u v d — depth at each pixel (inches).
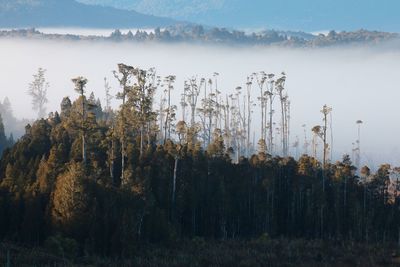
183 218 3873.0
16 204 3250.5
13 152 3791.8
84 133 3526.1
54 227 3110.2
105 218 3137.3
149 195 3393.2
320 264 3255.4
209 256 3257.9
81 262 2886.3
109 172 3715.6
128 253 3085.6
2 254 2797.7
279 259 3309.5
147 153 3897.6
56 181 3292.3
